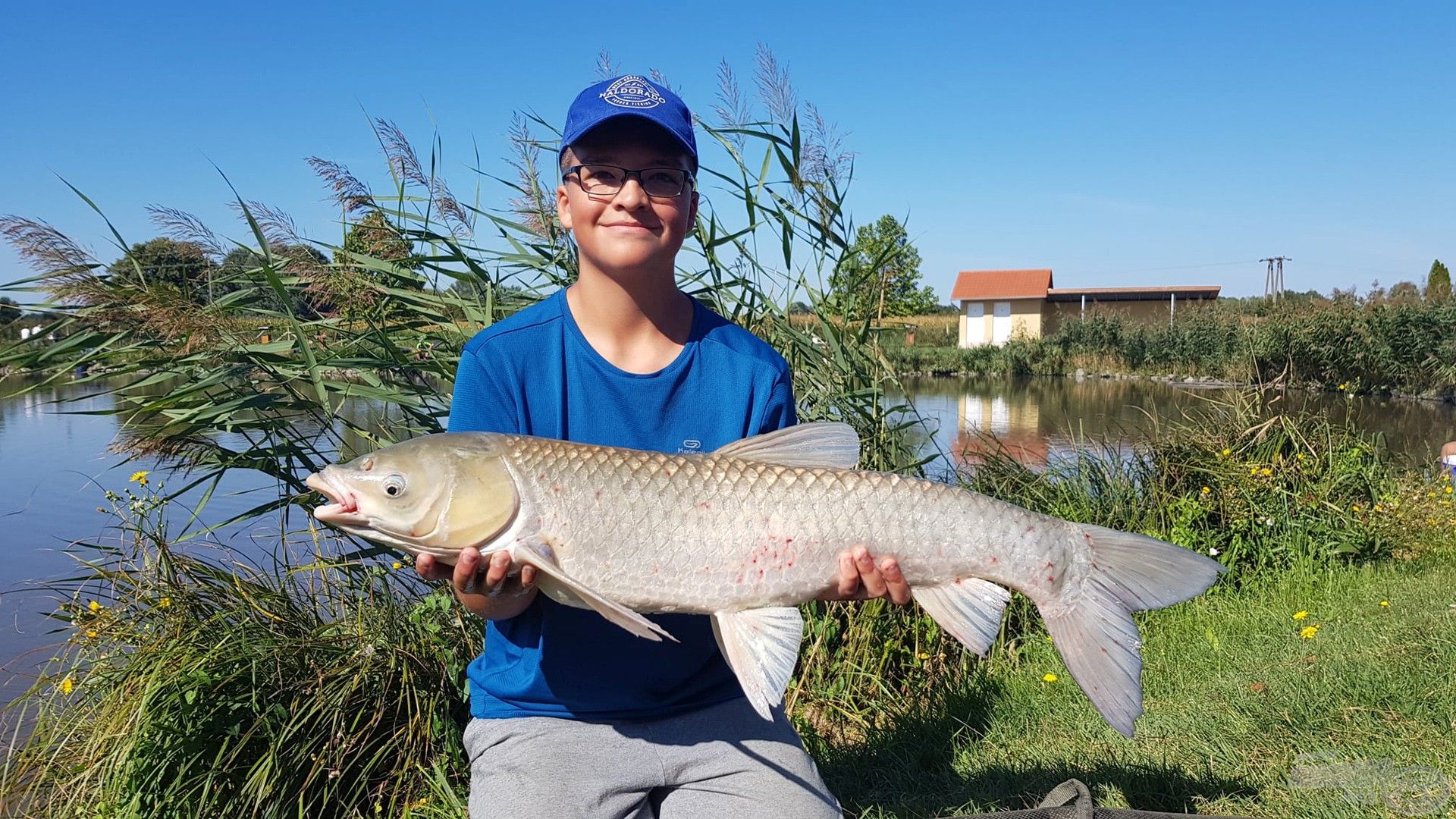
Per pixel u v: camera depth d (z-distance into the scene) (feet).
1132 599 3.83
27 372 6.28
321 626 6.00
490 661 3.78
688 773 3.69
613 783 3.59
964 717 6.75
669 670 3.71
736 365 3.95
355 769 5.75
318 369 6.01
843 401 7.55
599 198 3.65
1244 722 6.09
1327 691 6.39
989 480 10.56
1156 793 5.35
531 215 7.20
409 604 6.42
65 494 13.16
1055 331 76.07
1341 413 27.22
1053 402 38.32
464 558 3.28
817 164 7.66
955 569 3.73
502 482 3.34
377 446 6.47
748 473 3.56
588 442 3.79
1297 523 10.61
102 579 6.20
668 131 3.62
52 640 7.69
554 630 3.63
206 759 5.33
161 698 5.34
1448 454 13.79
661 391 3.81
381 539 3.38
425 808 5.50
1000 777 5.73
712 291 7.33
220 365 6.39
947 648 7.77
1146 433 12.46
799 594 3.60
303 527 7.80
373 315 6.73
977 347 68.18
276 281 5.83
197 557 6.76
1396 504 11.62
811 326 7.89
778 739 3.81
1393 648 7.06
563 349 3.82
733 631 3.51
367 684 5.83
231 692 5.51
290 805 5.41
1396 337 36.94
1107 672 3.78
